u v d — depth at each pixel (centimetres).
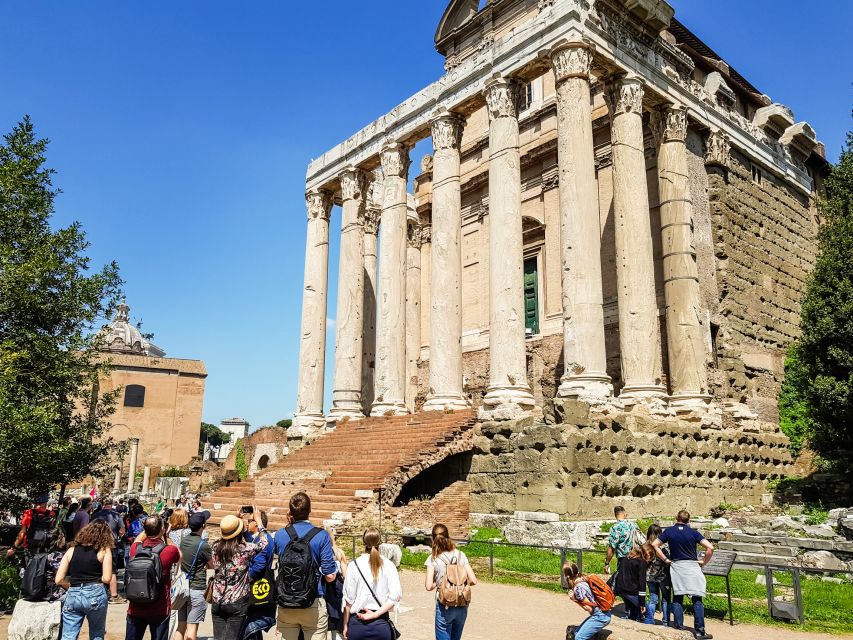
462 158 3706
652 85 2559
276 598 749
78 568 829
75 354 2077
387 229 2978
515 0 3409
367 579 742
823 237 2305
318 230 3472
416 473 2119
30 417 1717
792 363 2859
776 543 1705
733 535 1805
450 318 2597
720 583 1434
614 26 2489
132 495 5394
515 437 2058
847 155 2392
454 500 2222
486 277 3422
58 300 2036
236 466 6231
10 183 1998
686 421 2355
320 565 754
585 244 2186
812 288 2219
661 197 2623
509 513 2034
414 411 3525
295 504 784
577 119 2266
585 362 2114
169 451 6994
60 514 2106
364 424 2822
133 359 7094
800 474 2641
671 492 2172
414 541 1925
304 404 3244
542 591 1365
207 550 956
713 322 2653
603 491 1977
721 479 2358
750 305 2831
